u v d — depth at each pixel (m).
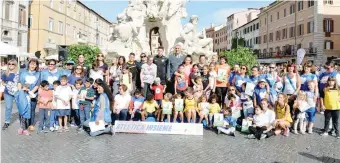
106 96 9.88
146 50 20.91
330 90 10.18
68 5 61.09
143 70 11.95
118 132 10.10
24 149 7.91
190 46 19.47
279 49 56.81
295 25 50.50
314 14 44.59
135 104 11.05
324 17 44.16
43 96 10.04
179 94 11.15
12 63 10.61
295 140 9.46
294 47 50.62
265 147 8.54
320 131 10.88
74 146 8.30
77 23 66.25
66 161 7.01
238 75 11.86
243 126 10.40
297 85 11.10
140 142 8.84
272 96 10.95
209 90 12.21
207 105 11.12
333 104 10.01
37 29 51.28
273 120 9.98
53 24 55.16
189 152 7.88
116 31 19.75
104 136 9.57
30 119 10.21
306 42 47.03
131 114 11.03
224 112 10.77
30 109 9.90
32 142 8.64
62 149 7.99
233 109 10.80
